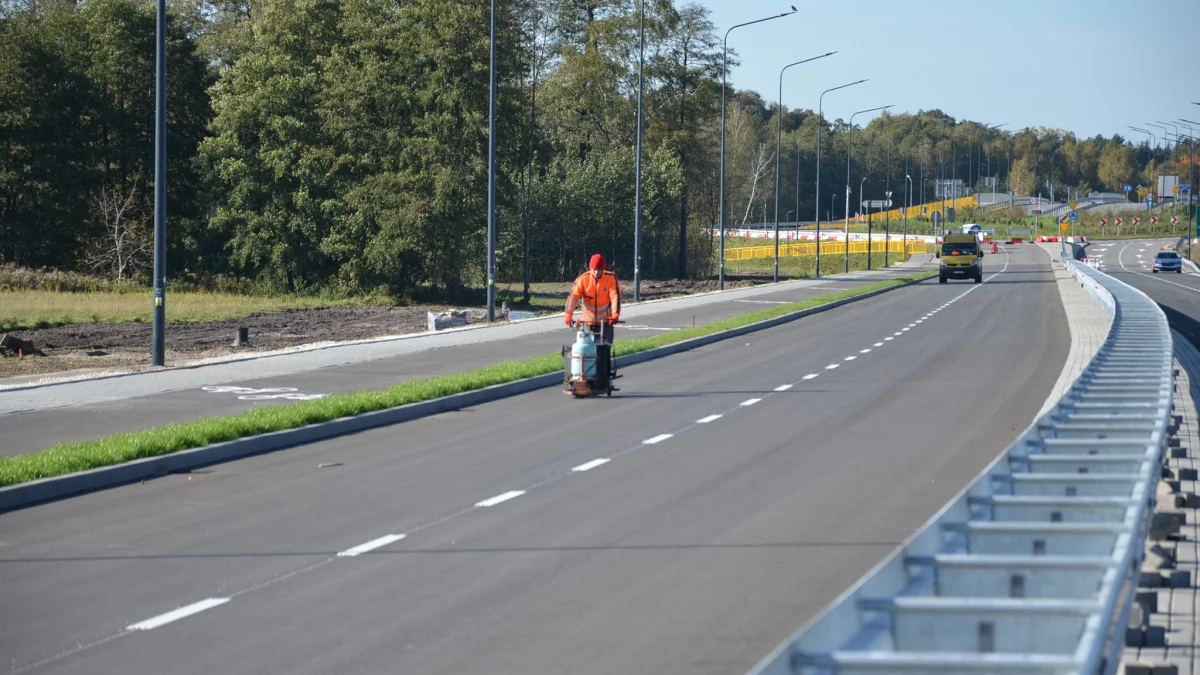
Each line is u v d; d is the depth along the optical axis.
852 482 21.38
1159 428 15.96
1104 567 8.84
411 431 28.86
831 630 7.50
